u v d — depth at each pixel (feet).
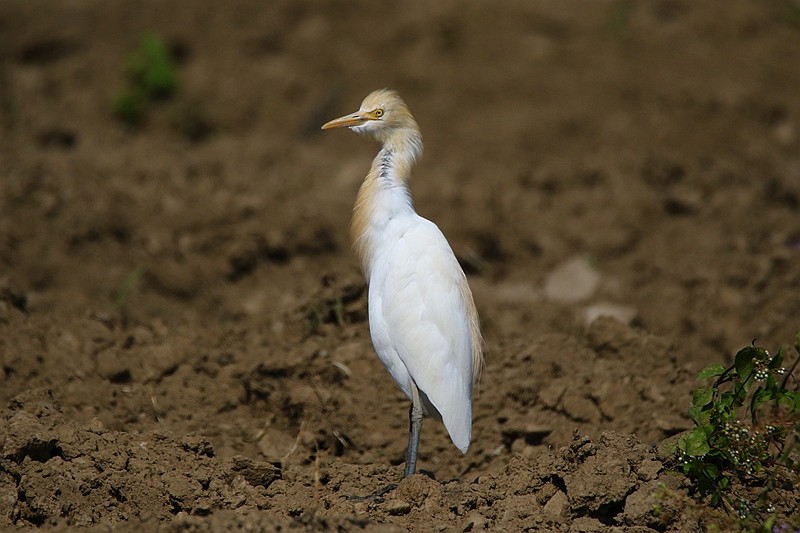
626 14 81.82
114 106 69.97
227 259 46.29
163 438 27.40
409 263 26.27
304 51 78.02
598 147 65.41
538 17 79.87
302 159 63.00
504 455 30.76
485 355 34.78
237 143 63.98
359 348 34.35
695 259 47.88
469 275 50.08
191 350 34.91
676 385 32.86
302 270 46.62
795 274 43.96
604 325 34.83
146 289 45.29
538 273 50.14
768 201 56.13
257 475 26.17
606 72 73.77
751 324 40.63
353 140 68.23
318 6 81.35
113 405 32.01
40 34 77.46
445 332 25.88
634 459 24.85
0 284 37.35
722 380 25.04
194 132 69.92
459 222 51.55
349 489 26.40
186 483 24.85
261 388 32.73
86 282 45.21
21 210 47.88
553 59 75.72
